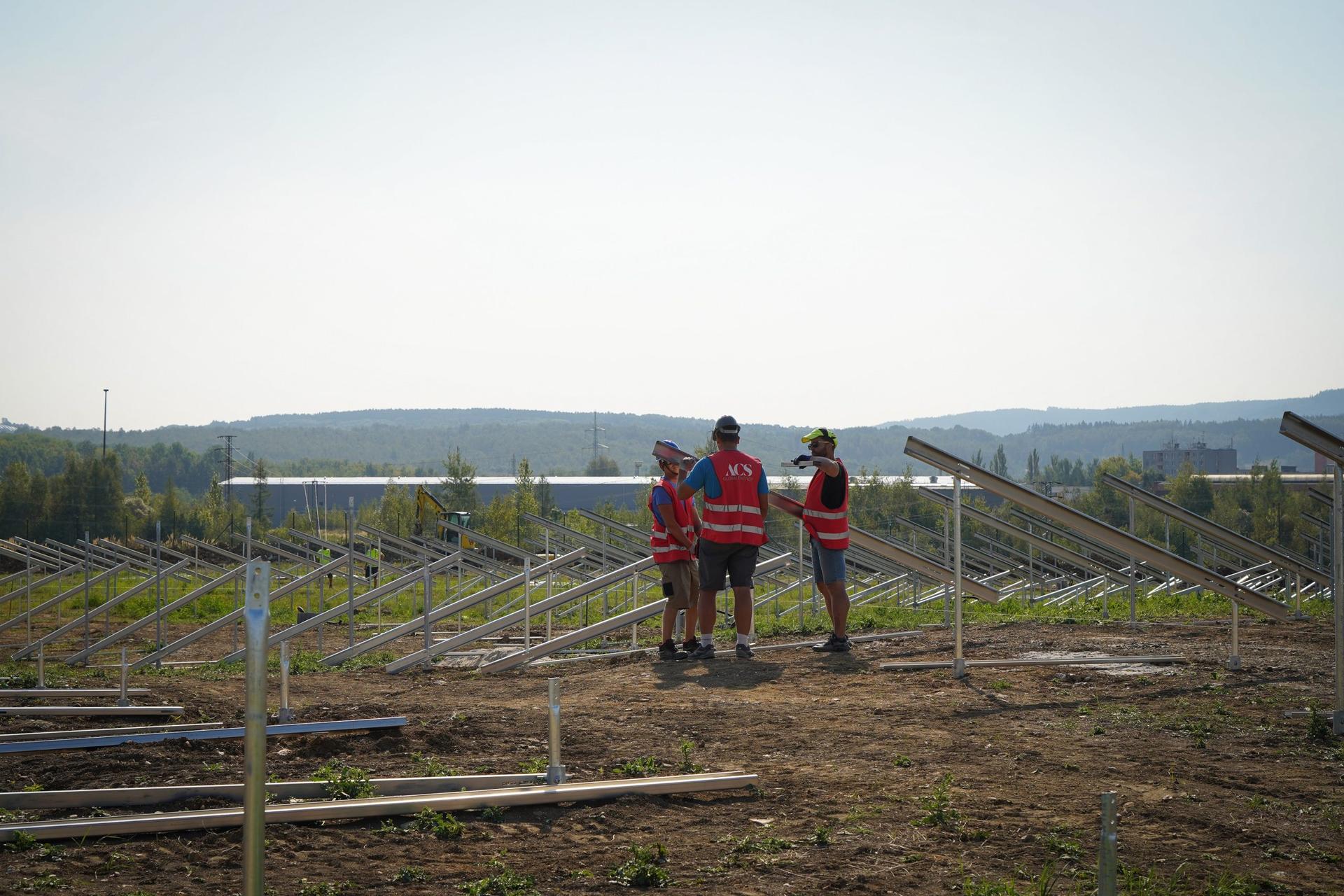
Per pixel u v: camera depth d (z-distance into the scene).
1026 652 11.12
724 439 11.40
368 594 13.18
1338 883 4.45
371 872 4.53
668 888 4.35
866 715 8.00
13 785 6.03
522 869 4.59
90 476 67.62
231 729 7.40
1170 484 70.62
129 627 15.05
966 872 4.55
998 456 146.75
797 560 15.40
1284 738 7.05
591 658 12.41
